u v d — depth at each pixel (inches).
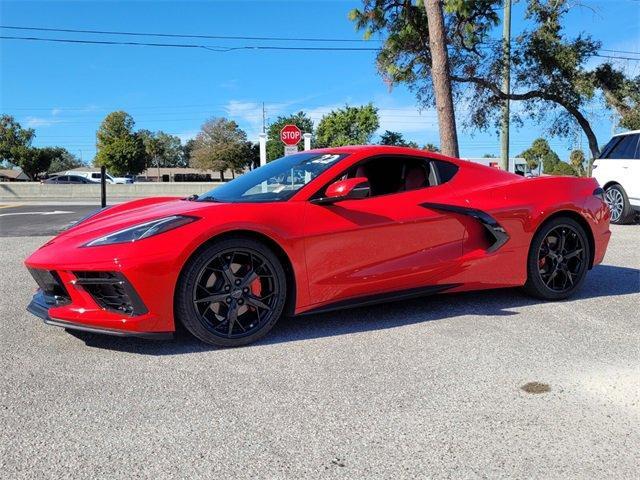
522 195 169.9
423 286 158.1
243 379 115.5
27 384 112.7
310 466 82.7
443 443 89.4
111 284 124.6
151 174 3410.4
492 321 155.6
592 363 123.3
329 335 144.4
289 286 142.2
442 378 115.6
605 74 738.2
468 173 170.6
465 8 655.8
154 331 125.5
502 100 746.2
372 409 101.5
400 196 156.4
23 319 159.6
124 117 2652.6
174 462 83.9
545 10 709.3
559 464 83.1
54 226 442.3
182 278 127.1
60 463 83.7
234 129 2669.8
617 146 402.6
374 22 693.9
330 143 2188.7
